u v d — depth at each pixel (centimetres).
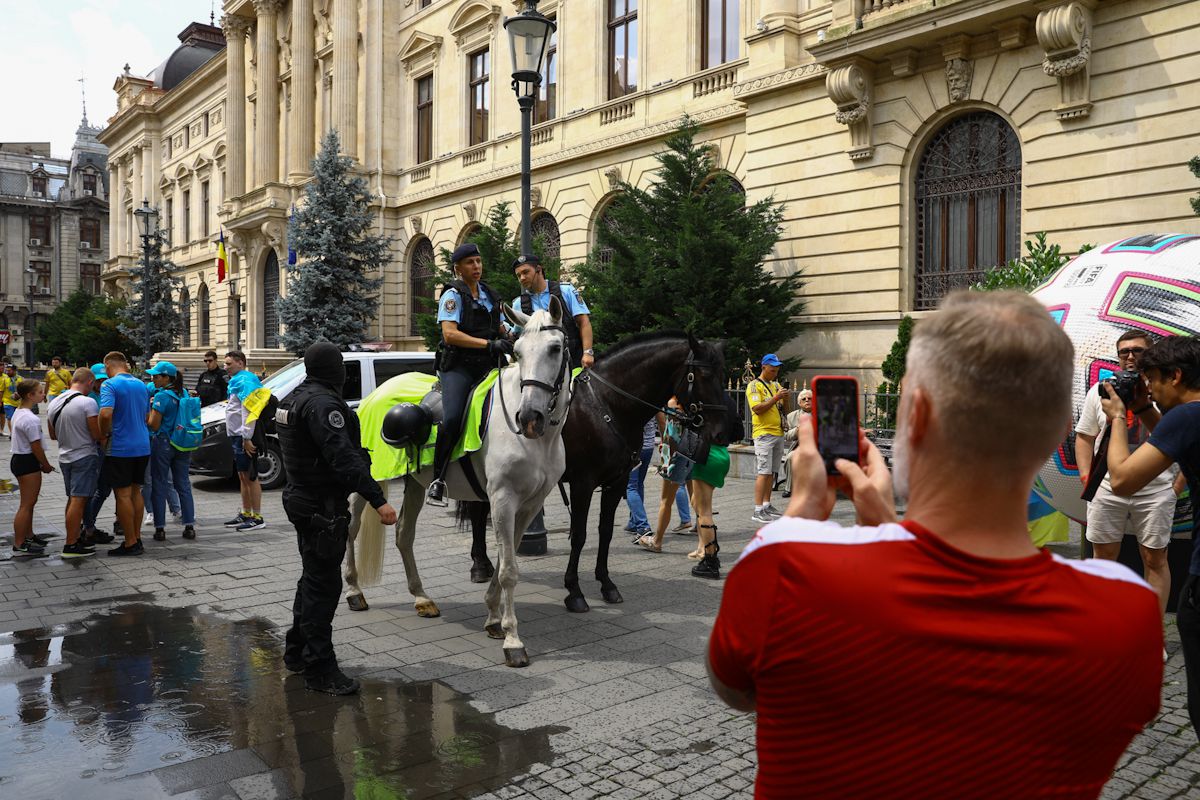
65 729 452
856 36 1548
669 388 671
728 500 1233
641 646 588
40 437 888
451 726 454
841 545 126
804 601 121
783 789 125
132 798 377
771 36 1791
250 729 451
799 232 1758
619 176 2247
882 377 1620
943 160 1570
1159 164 1288
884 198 1616
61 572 818
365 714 471
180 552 912
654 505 1220
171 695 500
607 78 2331
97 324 4897
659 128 2106
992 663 115
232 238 4041
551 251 2539
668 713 471
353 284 2895
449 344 610
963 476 126
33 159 8569
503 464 554
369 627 633
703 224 1609
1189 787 384
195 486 1466
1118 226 1329
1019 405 121
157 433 965
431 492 594
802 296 1714
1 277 8050
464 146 2861
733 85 1966
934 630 116
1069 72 1346
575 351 705
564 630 624
